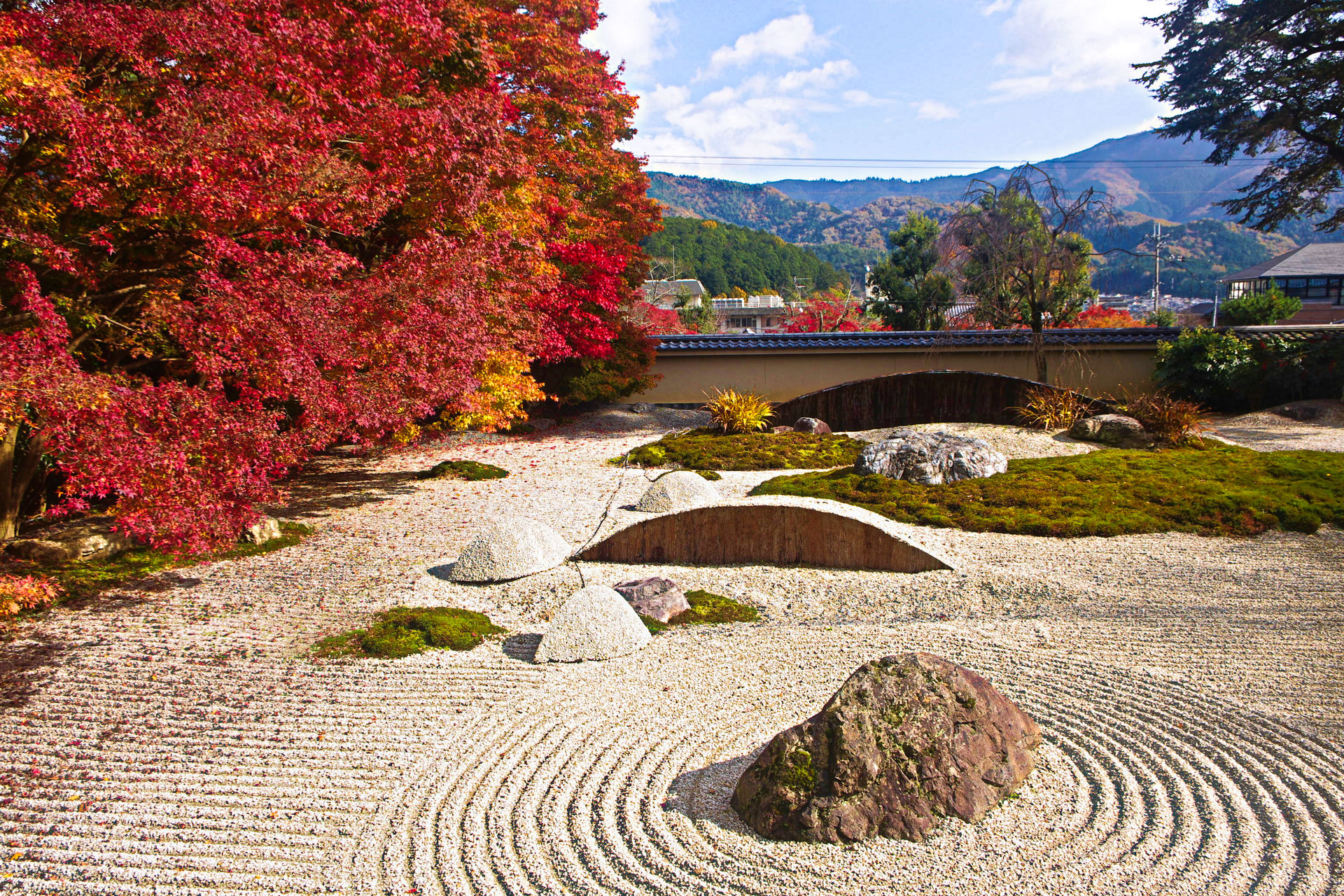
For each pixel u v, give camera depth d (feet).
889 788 12.14
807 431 50.31
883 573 25.03
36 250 20.90
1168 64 64.69
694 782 13.89
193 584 24.14
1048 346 64.18
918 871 11.18
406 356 27.37
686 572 25.55
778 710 16.49
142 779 14.19
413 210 32.37
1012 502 30.86
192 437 18.95
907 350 66.64
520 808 13.24
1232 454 37.65
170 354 27.61
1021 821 12.21
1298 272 138.92
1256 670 17.48
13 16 17.97
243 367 21.63
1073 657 18.53
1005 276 61.26
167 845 12.38
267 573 25.30
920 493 32.30
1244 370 54.95
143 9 20.61
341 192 24.71
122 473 17.29
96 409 17.04
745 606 22.91
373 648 19.51
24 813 13.17
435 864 11.87
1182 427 41.34
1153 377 61.98
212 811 13.29
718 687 17.67
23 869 11.82
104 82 21.08
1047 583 23.26
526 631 21.26
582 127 59.98
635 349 63.10
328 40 25.32
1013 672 17.83
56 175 22.30
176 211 20.35
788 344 67.46
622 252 61.21
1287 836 11.68
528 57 52.08
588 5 61.93
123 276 24.93
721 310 213.46
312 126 23.47
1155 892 10.57
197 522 18.62
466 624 21.02
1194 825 12.03
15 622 20.85
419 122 28.04
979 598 22.72
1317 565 24.21
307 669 18.63
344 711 16.72
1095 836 11.83
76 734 15.70
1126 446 41.63
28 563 24.59
